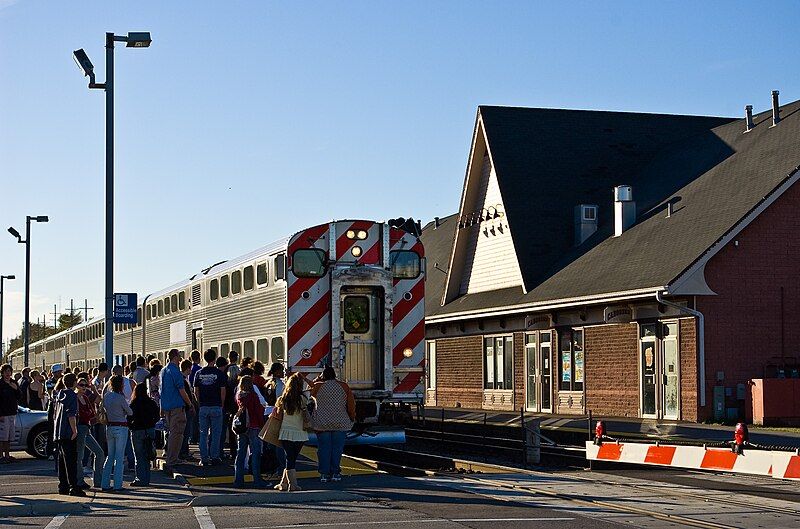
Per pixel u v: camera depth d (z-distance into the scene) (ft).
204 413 68.59
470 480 60.13
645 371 102.27
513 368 127.13
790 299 98.32
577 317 112.88
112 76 83.05
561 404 115.75
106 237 82.99
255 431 58.39
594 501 50.65
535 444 72.84
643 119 141.49
